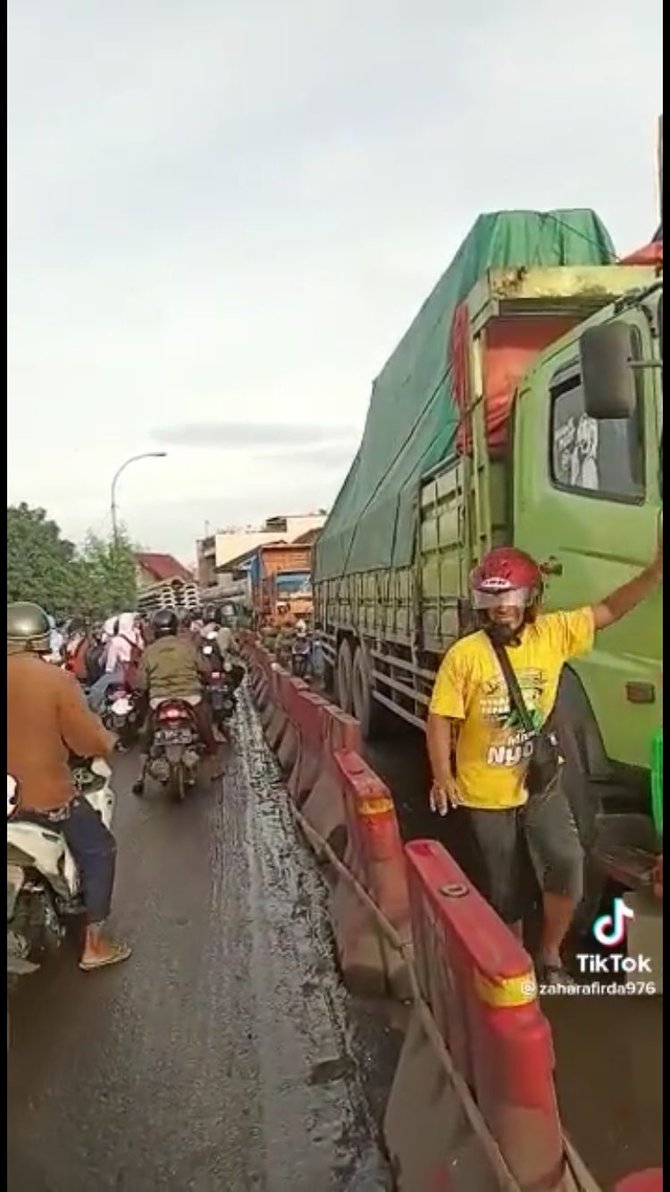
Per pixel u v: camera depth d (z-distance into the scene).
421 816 8.84
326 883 7.62
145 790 11.63
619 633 5.23
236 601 47.69
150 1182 3.92
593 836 5.18
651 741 5.02
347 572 14.22
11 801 5.78
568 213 8.30
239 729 17.31
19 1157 4.10
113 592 37.41
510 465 6.60
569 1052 4.56
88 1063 4.88
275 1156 4.07
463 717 5.10
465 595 7.20
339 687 14.87
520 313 6.61
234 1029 5.20
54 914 6.04
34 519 33.19
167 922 6.89
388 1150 3.99
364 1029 5.14
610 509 5.43
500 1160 3.09
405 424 10.70
